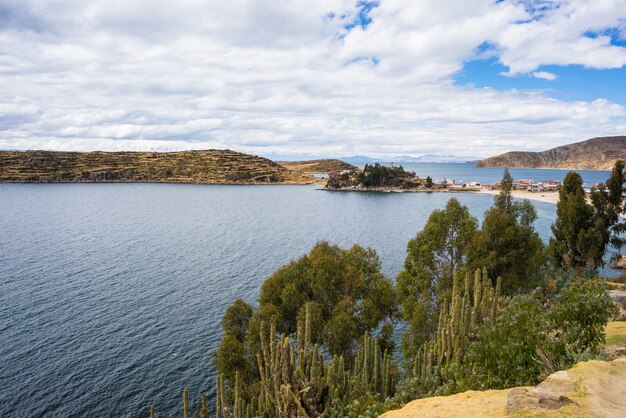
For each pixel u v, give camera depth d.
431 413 13.12
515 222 48.16
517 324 18.69
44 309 66.56
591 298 17.88
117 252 110.12
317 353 27.55
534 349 17.94
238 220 179.00
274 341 28.23
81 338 56.53
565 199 66.81
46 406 42.12
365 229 154.88
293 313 41.31
